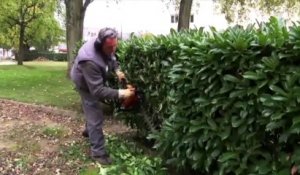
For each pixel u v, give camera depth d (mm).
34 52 55688
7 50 62281
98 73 5395
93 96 5539
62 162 5566
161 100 5203
